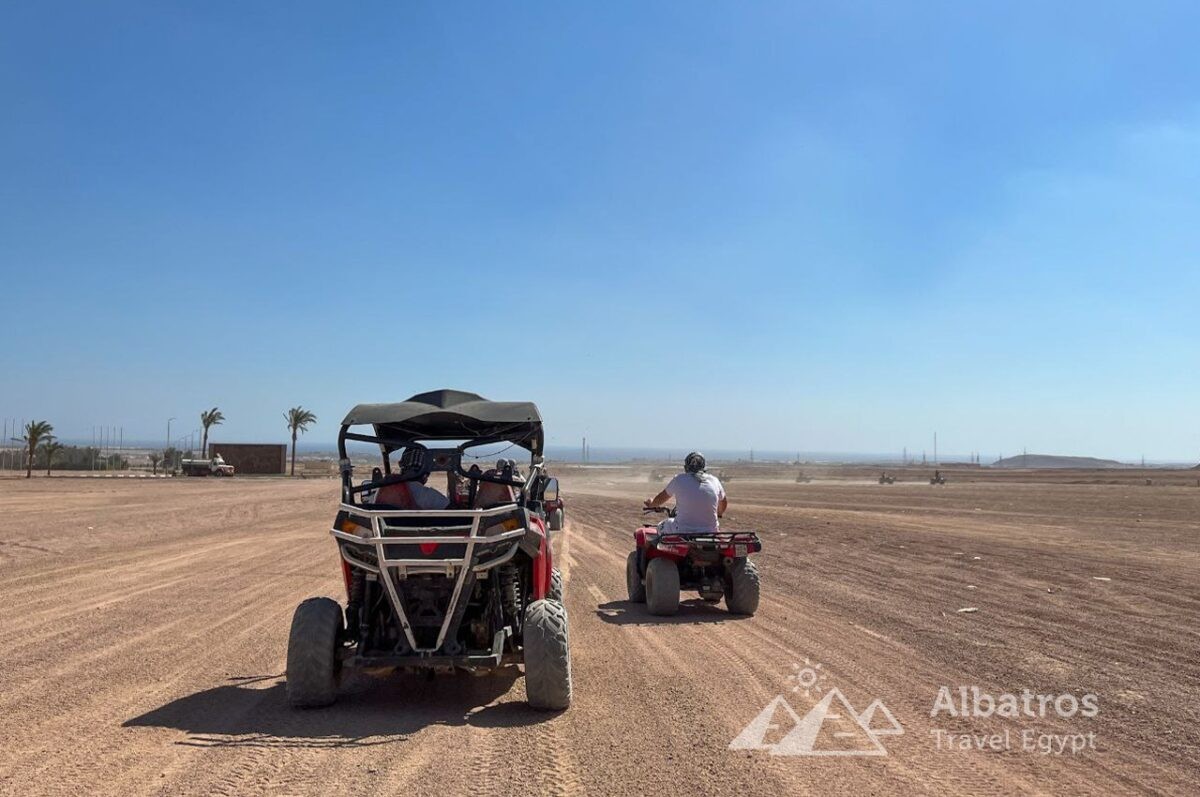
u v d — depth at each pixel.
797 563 15.91
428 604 6.36
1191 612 10.55
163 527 22.92
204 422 96.38
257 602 11.13
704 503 11.14
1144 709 6.39
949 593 12.20
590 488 56.56
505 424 7.60
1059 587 12.69
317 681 6.22
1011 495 45.81
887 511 31.84
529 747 5.46
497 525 6.37
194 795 4.55
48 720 5.95
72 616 10.08
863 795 4.68
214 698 6.59
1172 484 66.56
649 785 4.79
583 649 8.61
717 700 6.63
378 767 5.04
